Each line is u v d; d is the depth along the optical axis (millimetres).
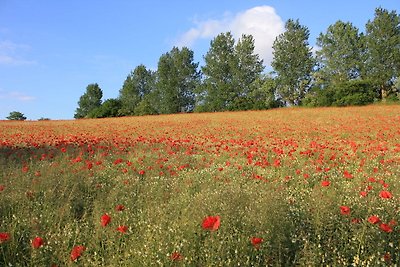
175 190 8016
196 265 4355
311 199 6785
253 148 14547
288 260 4543
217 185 8312
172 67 87375
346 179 9406
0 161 11148
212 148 15961
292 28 77438
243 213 5609
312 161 11836
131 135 24172
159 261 4230
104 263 4520
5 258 4652
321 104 58062
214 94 80000
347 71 74750
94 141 18219
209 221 4027
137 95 95875
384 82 70688
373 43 70500
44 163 10469
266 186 8172
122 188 7988
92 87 100750
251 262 4344
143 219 5891
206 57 82312
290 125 29219
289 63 76688
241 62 80688
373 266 4324
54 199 6867
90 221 6082
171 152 13883
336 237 5008
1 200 6461
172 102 85688
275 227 5152
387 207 6270
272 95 75562
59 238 5004
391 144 17094
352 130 23281
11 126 36094
